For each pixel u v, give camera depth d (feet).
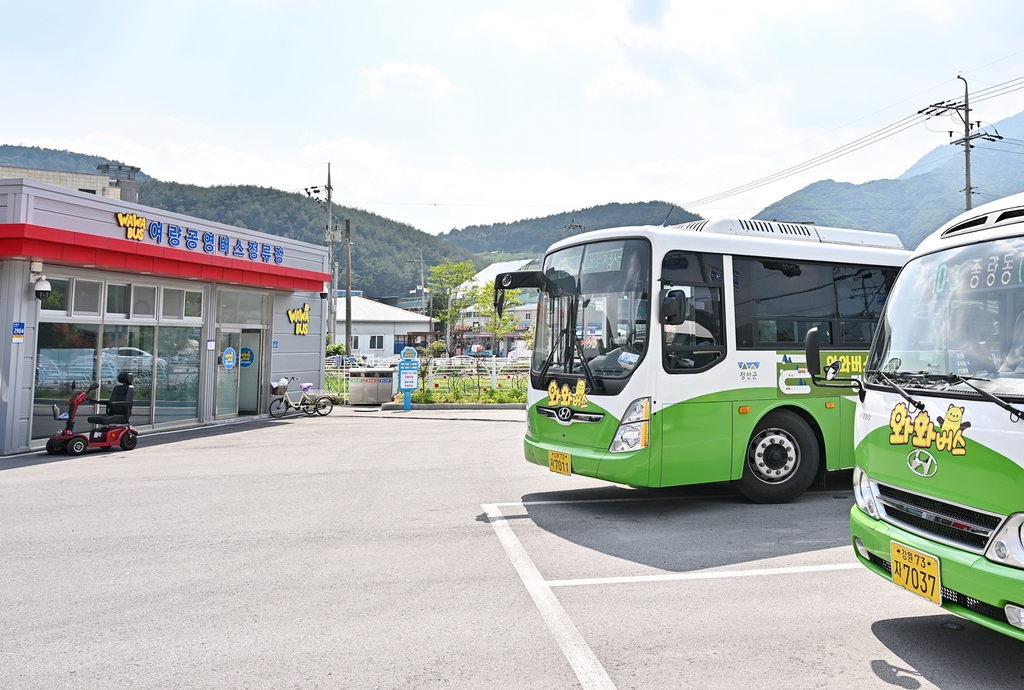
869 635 14.24
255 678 12.39
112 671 12.71
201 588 17.25
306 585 17.42
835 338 27.35
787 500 26.25
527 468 34.99
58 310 46.24
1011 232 13.19
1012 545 11.10
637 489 29.43
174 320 56.08
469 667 12.81
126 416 44.78
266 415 66.54
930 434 12.76
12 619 15.28
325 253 75.92
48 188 43.45
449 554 20.06
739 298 25.58
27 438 43.75
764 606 15.83
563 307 26.40
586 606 15.88
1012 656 13.25
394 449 42.42
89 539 21.97
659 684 12.12
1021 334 12.26
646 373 23.54
